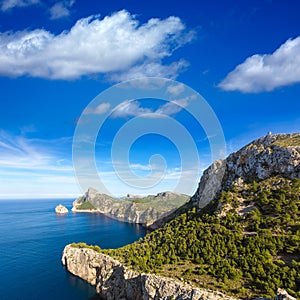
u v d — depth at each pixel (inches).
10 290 3875.5
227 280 2438.5
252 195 3759.8
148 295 2687.0
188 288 2417.6
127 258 3794.3
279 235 2783.0
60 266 4859.7
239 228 3186.5
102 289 3678.6
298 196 3270.2
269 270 2368.4
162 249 3540.8
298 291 2028.8
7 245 6328.7
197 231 3513.8
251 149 4579.2
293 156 3769.7
